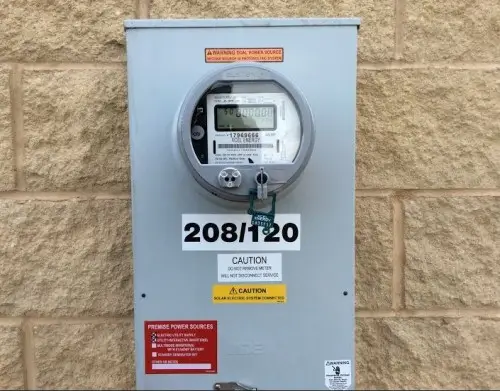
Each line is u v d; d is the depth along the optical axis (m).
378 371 1.93
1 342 1.91
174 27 1.53
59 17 1.84
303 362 1.61
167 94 1.55
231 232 1.58
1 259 1.88
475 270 1.90
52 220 1.88
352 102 1.55
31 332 1.91
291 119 1.49
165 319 1.59
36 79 1.85
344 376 1.61
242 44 1.54
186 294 1.59
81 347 1.91
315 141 1.56
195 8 1.85
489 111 1.88
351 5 1.86
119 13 1.84
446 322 1.92
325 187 1.57
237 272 1.59
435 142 1.88
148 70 1.54
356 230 1.90
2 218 1.87
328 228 1.58
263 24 1.53
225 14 1.85
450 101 1.87
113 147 1.87
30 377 1.92
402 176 1.88
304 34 1.54
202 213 1.57
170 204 1.57
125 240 1.89
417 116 1.88
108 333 1.91
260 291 1.59
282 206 1.57
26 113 1.86
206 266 1.58
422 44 1.87
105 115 1.86
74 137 1.86
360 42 1.87
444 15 1.86
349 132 1.56
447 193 1.89
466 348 1.92
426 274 1.91
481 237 1.90
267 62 1.54
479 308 1.92
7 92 1.85
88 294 1.89
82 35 1.85
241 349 1.60
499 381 1.92
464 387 1.93
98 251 1.89
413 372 1.93
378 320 1.93
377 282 1.91
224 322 1.60
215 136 1.49
